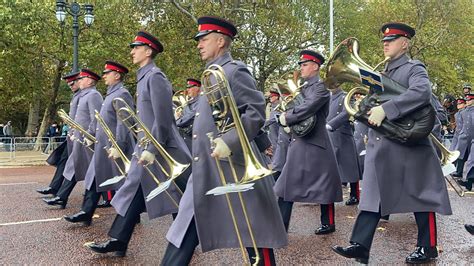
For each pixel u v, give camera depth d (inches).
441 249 199.9
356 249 170.9
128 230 193.8
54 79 900.0
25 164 699.4
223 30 145.4
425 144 179.9
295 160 233.5
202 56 147.6
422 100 167.3
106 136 246.4
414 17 1078.4
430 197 175.8
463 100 505.4
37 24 744.3
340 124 292.0
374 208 171.9
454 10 1090.1
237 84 136.8
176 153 200.4
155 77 190.4
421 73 173.2
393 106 168.4
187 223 138.2
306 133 229.9
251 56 960.9
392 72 181.9
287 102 247.9
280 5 936.3
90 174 251.0
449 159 212.1
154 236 232.8
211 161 137.5
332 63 181.6
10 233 236.5
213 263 187.2
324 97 224.2
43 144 762.2
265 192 137.9
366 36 1132.5
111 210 300.2
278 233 136.5
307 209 307.7
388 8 1096.2
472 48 1184.8
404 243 215.3
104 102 246.4
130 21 838.5
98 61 796.6
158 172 195.5
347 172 319.3
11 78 866.8
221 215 136.3
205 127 138.6
